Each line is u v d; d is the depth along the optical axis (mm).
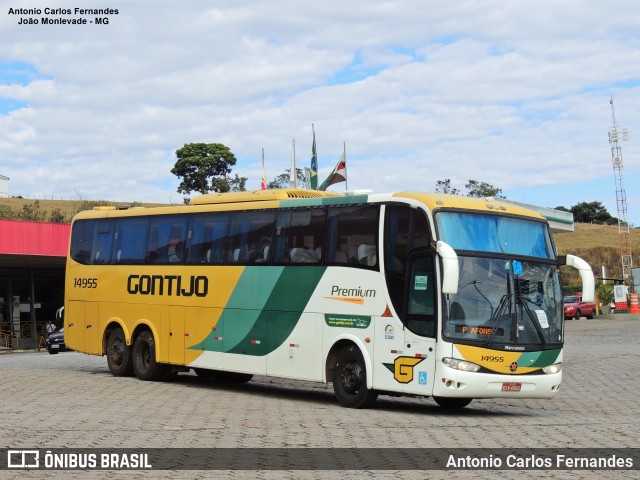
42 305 56594
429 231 16359
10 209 76688
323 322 18125
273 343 19188
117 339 23703
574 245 109250
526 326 16562
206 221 21312
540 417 16500
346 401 17531
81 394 19156
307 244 18750
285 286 19031
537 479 10117
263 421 14969
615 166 97688
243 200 20594
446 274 15375
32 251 46625
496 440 13078
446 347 15883
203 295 21062
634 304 67562
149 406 17094
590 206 143875
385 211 17234
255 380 24672
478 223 16719
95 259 24500
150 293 22609
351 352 17531
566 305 63906
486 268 16469
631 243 109188
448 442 12820
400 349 16578
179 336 21625
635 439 13227
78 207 84250
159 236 22609
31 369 26625
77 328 24844
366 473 10344
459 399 18703
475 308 16188
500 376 16094
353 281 17609
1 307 54531
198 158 88938
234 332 20141
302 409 17109
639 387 22141
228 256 20562
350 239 17844
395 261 16891
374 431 13930
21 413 15672
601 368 26891
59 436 12914
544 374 16641
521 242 17078
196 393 20109
